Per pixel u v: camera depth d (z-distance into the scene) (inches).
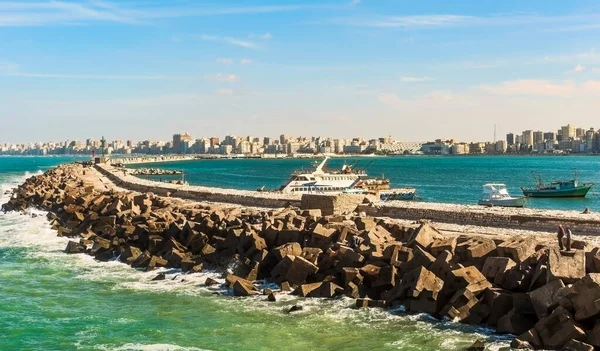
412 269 940.0
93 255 1418.6
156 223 1504.7
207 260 1245.1
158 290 1079.6
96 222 1727.4
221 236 1339.8
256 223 1385.3
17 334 852.0
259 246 1177.4
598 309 698.2
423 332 805.9
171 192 2551.7
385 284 943.0
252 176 6122.1
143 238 1451.8
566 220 1251.2
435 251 984.3
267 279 1105.4
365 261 1013.2
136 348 787.4
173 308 962.7
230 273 1143.0
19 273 1234.6
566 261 785.6
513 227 1309.1
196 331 850.8
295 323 866.8
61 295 1056.2
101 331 860.0
